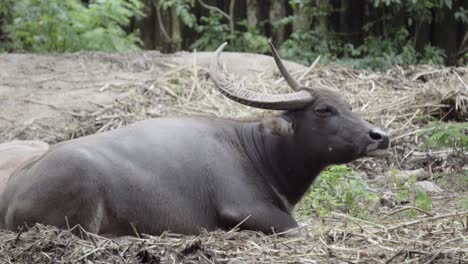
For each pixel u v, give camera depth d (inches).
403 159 653.9
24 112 714.2
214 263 386.6
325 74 810.8
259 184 477.4
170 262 385.1
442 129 605.3
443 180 610.5
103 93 749.3
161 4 1085.1
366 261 386.9
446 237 422.9
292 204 495.2
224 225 460.4
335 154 475.8
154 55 853.8
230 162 471.5
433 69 830.5
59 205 438.3
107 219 444.5
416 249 395.2
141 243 400.2
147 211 448.8
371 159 649.6
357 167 641.0
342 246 411.5
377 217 509.7
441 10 1006.4
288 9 1071.6
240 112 716.0
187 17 1048.2
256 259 391.2
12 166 542.6
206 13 1107.9
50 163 445.4
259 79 780.0
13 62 818.2
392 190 584.4
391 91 778.8
